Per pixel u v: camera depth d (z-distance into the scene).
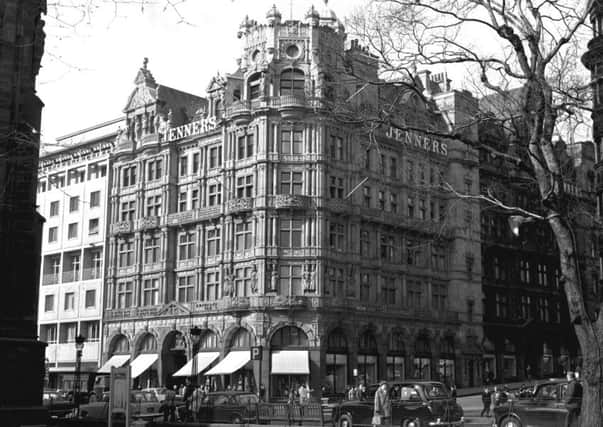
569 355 87.88
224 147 67.94
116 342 75.56
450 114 71.06
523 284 83.94
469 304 76.31
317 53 59.69
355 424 32.69
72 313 80.69
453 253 76.06
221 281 66.62
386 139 70.69
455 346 74.75
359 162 67.81
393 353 68.19
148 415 40.50
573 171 29.61
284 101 64.44
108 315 75.94
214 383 64.81
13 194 30.20
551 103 20.98
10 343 29.50
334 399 56.88
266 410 37.44
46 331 84.25
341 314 63.84
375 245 68.69
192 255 70.50
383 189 70.12
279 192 64.31
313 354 61.75
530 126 21.05
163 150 73.94
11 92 29.56
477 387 74.19
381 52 22.33
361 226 67.44
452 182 76.69
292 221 63.91
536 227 67.19
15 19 29.98
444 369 73.19
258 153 64.94
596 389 19.42
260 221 63.94
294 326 62.62
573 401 27.09
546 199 20.52
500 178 71.69
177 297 70.75
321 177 64.25
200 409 38.47
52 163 87.00
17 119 29.72
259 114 65.25
